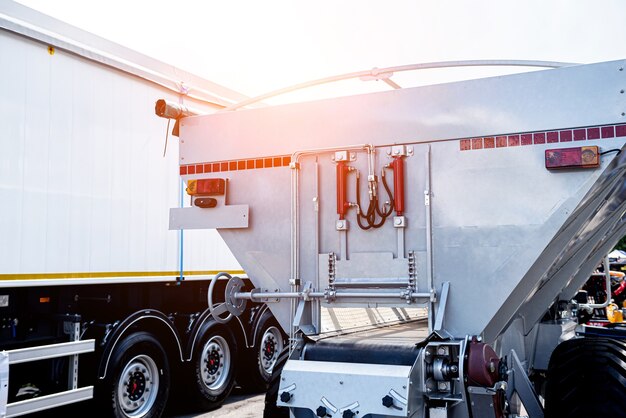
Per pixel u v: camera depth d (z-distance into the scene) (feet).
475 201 13.24
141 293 23.17
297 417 13.32
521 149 12.91
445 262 13.42
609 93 12.26
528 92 12.90
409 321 16.10
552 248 13.89
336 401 12.51
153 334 22.13
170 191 23.20
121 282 21.06
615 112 12.21
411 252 13.74
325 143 14.70
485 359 12.37
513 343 16.56
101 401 20.16
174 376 23.39
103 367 20.08
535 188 12.76
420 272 13.65
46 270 18.48
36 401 17.71
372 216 14.07
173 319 24.09
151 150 22.47
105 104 20.70
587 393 13.80
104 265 20.43
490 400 12.97
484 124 13.24
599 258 20.51
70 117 19.47
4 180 17.44
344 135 14.51
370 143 14.23
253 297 15.24
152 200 22.44
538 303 17.16
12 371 18.74
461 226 13.33
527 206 12.83
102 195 20.44
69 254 19.22
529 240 12.78
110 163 20.80
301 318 14.39
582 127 12.44
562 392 14.12
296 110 15.08
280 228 15.15
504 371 13.10
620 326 20.75
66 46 19.24
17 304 19.04
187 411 24.34
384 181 14.05
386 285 13.89
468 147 13.37
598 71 12.37
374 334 15.01
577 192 12.46
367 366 12.77
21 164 17.92
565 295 20.53
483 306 13.10
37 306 19.58
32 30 18.24
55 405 18.29
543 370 19.22
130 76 21.66
